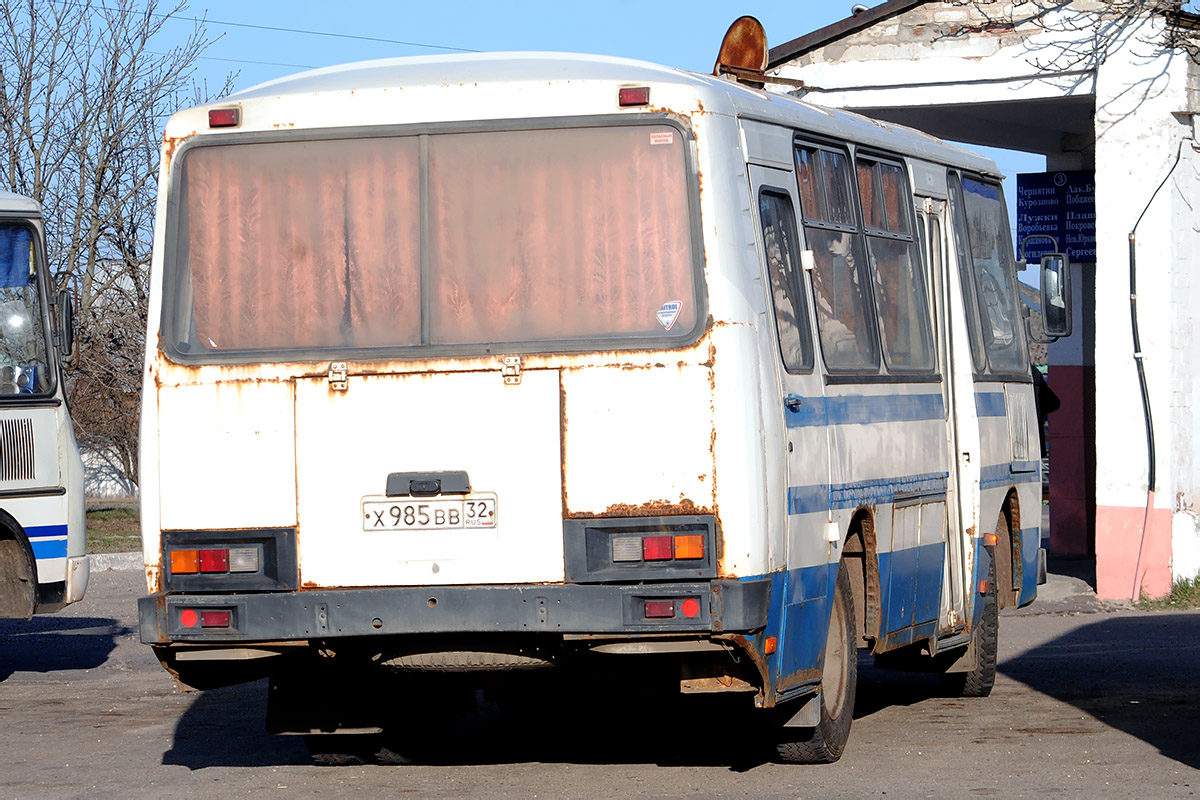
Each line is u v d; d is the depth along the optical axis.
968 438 18.25
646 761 15.08
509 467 12.55
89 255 49.50
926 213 18.06
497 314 12.80
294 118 13.14
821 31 29.88
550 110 12.82
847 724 15.05
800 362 13.82
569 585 12.41
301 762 15.58
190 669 13.44
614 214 12.72
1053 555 34.00
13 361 21.91
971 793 13.35
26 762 16.03
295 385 12.88
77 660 24.47
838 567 14.52
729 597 12.12
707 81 13.28
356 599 12.58
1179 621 25.70
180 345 13.16
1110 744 15.68
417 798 13.48
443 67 13.29
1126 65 26.91
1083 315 33.56
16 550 21.70
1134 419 27.06
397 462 12.70
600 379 12.49
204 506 12.96
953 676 19.05
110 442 62.38
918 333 17.38
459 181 12.93
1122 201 26.91
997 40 28.48
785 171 14.10
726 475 12.30
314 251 13.08
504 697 16.72
